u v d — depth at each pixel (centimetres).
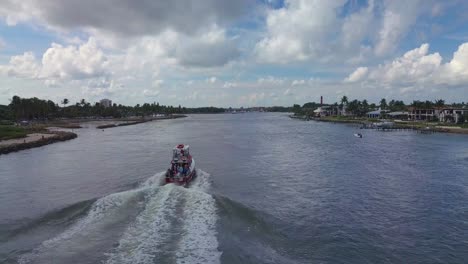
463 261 1886
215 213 2227
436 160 5138
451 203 2881
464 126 11825
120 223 2023
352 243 2080
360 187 3425
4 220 2369
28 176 4000
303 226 2334
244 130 12400
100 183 3591
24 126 11962
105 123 16850
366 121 16388
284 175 4012
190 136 9638
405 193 3194
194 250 1711
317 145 7250
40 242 1880
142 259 1603
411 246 2056
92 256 1655
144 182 3522
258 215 2412
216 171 4241
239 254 1750
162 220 2059
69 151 6303
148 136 9656
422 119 16125
